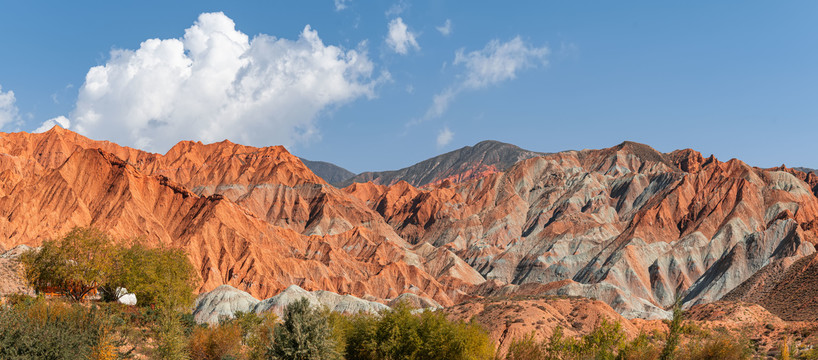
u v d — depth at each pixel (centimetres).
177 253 8506
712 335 9369
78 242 7494
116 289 7575
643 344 6022
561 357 6203
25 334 3900
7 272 7400
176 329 5366
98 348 4331
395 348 5769
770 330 10569
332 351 5009
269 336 5238
